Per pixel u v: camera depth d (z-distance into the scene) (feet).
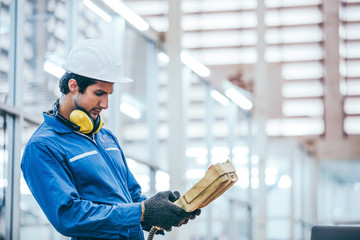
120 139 29.73
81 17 27.07
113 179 12.90
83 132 12.84
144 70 34.68
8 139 21.49
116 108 29.58
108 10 29.60
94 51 13.00
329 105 73.67
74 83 12.73
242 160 50.65
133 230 12.04
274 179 64.80
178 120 35.14
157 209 12.06
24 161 12.40
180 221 12.07
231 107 48.44
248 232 51.93
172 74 35.40
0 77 21.57
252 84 67.15
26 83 22.71
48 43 24.22
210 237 44.65
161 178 36.27
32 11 23.09
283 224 64.08
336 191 77.77
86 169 12.51
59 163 12.30
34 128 23.04
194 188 11.99
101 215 11.98
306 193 73.56
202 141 44.78
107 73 12.89
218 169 11.83
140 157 32.63
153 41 35.09
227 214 46.93
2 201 21.24
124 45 31.17
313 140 74.23
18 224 21.53
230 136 48.14
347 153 73.82
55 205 11.94
